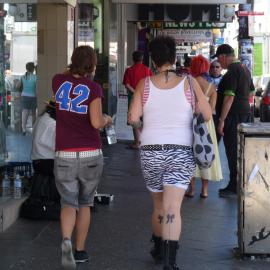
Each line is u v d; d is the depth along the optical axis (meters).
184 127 6.93
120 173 14.20
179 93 6.93
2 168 11.02
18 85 12.01
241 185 7.83
